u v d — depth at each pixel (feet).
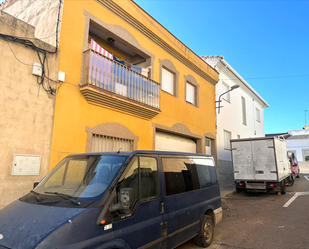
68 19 23.25
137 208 10.91
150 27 32.99
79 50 23.85
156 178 12.73
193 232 14.90
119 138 27.71
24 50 19.44
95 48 26.02
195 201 15.51
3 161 17.48
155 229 11.51
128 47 31.32
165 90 36.78
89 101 24.07
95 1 26.11
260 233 19.43
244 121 68.59
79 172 11.76
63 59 22.31
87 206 9.23
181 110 39.11
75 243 8.11
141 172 11.86
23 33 19.44
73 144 22.35
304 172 98.63
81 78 23.65
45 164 19.95
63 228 8.16
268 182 38.73
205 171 18.04
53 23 22.82
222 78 56.13
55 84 21.43
